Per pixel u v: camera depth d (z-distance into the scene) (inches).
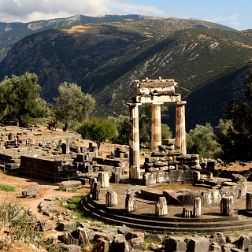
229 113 2112.5
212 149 3772.1
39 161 1886.1
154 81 1800.0
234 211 1242.0
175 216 1170.0
